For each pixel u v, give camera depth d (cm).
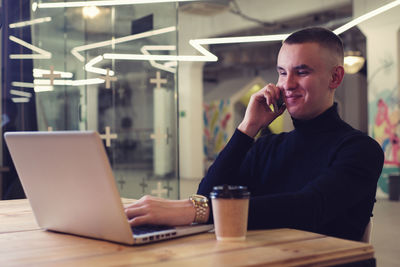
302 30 135
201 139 1293
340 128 135
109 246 92
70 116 312
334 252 86
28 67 301
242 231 95
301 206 108
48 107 306
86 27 317
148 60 330
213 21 1076
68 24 312
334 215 114
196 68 1268
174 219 104
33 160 100
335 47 133
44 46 305
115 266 77
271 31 1063
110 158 328
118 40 325
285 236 99
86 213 97
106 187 88
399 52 823
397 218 588
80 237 103
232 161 135
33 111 302
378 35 843
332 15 934
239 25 1027
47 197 104
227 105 1416
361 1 840
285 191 140
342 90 1287
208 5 873
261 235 101
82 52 316
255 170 152
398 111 820
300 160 138
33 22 302
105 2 319
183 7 888
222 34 1080
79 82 315
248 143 137
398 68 823
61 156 92
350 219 126
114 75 326
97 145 84
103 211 92
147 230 99
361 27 859
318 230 125
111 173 87
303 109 134
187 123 1289
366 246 90
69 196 97
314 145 137
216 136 1457
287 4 937
